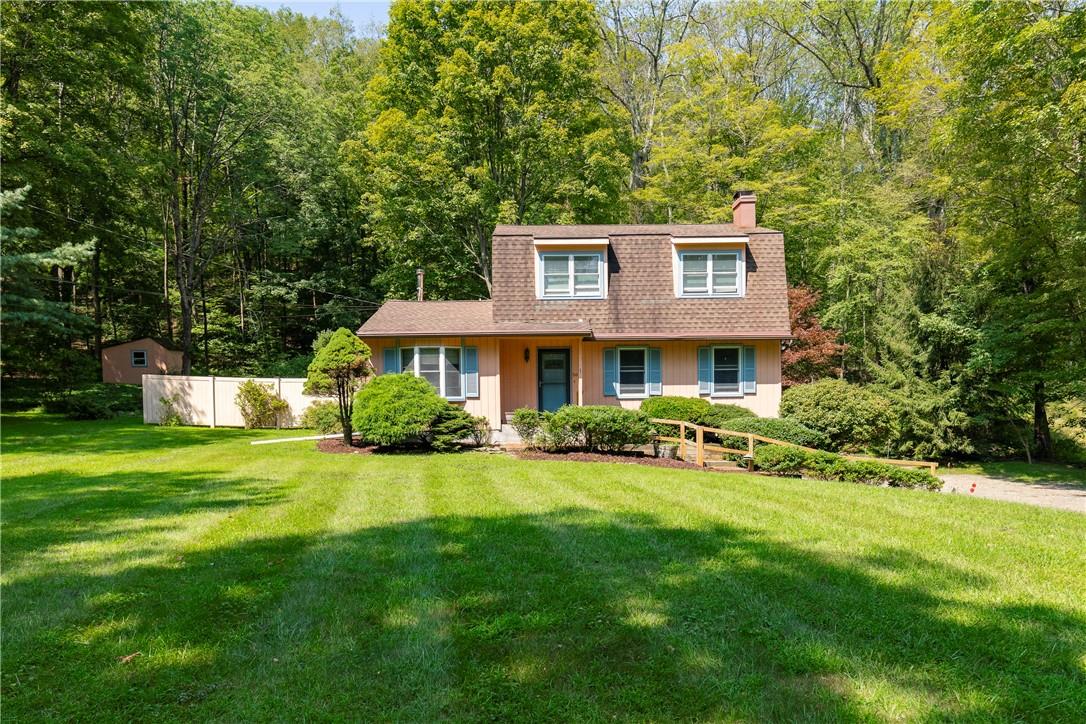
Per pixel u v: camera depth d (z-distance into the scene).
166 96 27.14
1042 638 3.79
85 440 15.52
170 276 34.00
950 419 16.48
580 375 16.09
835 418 15.13
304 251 33.28
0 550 5.61
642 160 33.00
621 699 3.21
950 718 3.03
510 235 17.75
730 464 12.41
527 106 24.72
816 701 3.18
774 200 24.88
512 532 6.25
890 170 26.11
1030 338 15.27
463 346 15.84
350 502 7.75
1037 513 7.20
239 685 3.34
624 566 5.14
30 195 18.66
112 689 3.29
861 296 20.55
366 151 27.19
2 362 19.78
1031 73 13.07
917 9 26.56
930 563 5.16
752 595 4.48
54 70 19.12
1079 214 13.43
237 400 19.84
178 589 4.63
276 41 34.12
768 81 32.16
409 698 3.23
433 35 26.19
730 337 16.88
